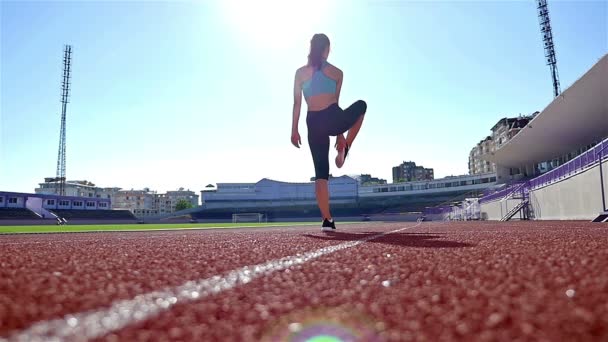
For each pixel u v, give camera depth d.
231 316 0.79
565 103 24.30
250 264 1.71
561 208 21.83
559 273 1.26
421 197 76.06
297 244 3.03
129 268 1.61
